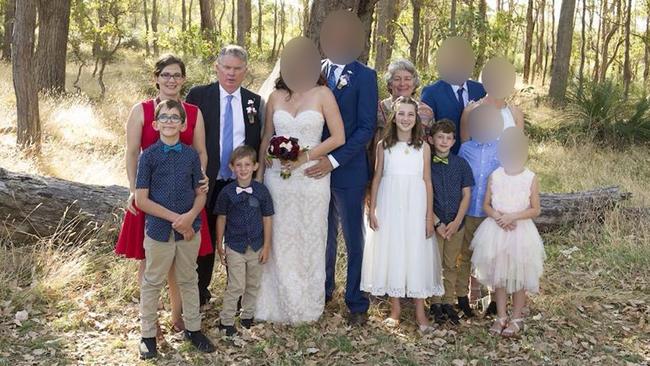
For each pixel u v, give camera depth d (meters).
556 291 5.25
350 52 4.34
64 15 13.02
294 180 4.31
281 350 4.08
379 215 4.40
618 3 28.44
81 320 4.27
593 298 5.11
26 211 5.11
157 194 3.76
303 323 4.42
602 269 5.71
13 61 7.57
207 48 15.58
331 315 4.65
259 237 4.27
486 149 4.55
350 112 4.37
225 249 4.25
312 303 4.45
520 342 4.29
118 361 3.82
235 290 4.22
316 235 4.39
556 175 9.53
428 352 4.12
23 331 4.07
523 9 37.72
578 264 5.90
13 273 4.75
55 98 11.88
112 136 9.56
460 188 4.43
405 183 4.33
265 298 4.47
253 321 4.46
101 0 15.16
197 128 4.02
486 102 4.57
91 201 5.37
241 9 20.72
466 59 4.68
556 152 11.08
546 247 6.32
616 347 4.29
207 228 4.16
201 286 4.64
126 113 11.35
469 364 3.98
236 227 4.20
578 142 11.88
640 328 4.60
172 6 47.91
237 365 3.85
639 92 13.20
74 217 5.28
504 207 4.31
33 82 7.65
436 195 4.44
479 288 4.98
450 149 4.78
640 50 34.97
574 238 6.51
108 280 4.82
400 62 4.73
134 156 3.94
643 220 6.58
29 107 7.61
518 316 4.42
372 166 4.71
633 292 5.24
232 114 4.30
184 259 3.88
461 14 12.71
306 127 4.26
